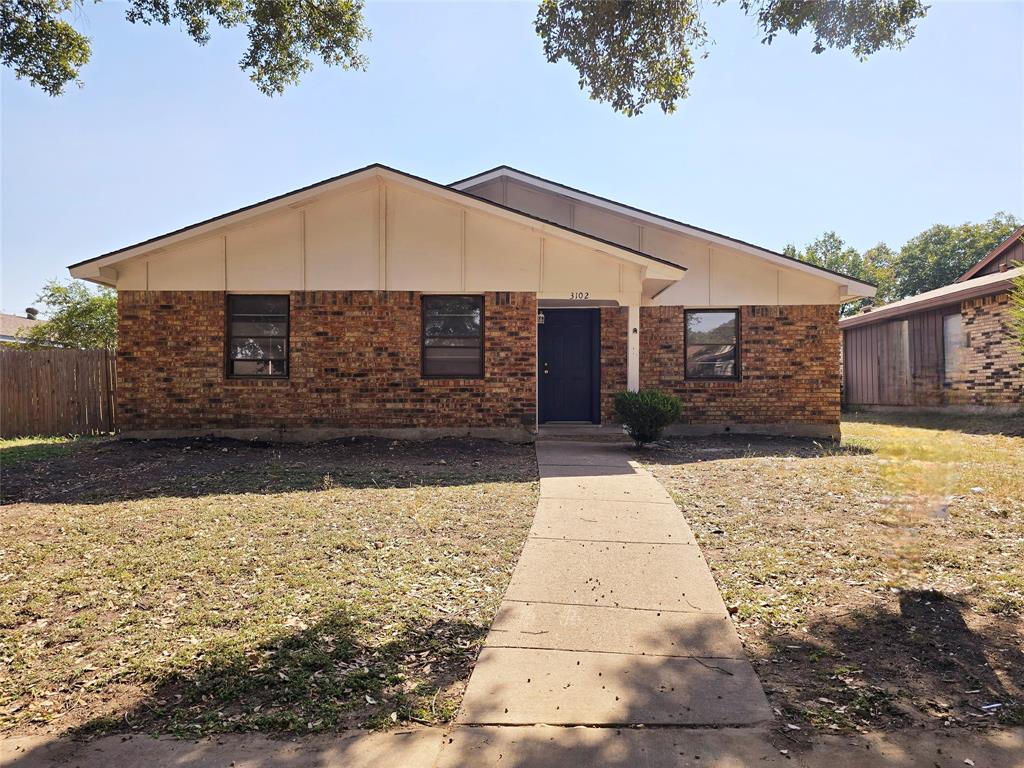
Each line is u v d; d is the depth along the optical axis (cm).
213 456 1000
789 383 1317
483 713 321
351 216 1159
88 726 312
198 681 349
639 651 383
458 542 572
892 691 336
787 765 279
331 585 477
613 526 616
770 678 354
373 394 1158
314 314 1159
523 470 888
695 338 1345
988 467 842
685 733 304
